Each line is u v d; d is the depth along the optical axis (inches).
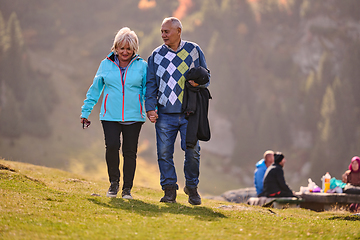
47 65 7790.4
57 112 6545.3
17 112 5920.3
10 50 6702.8
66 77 7657.5
